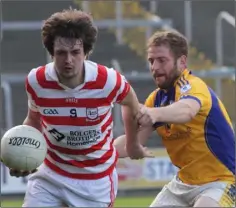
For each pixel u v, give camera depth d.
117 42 58.56
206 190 16.09
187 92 15.61
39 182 15.40
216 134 15.95
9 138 14.65
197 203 15.78
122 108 15.81
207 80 51.84
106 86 14.45
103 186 15.32
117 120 42.66
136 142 16.50
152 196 42.38
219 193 15.86
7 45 57.69
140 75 48.97
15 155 14.52
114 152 15.50
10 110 43.38
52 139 14.87
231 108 49.81
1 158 14.81
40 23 53.72
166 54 16.02
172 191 16.94
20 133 14.69
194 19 62.97
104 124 14.86
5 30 58.06
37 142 14.69
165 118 14.56
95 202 15.35
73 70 13.94
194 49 59.44
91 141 14.82
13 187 42.22
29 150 14.57
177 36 16.14
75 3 62.06
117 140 17.19
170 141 16.39
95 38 14.38
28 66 54.75
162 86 16.25
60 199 15.35
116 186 15.80
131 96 15.05
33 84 14.41
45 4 62.56
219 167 16.12
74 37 13.84
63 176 15.16
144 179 43.38
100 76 14.40
